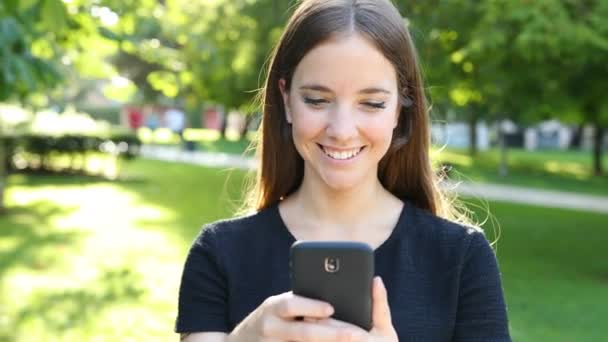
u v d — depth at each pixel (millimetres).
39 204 14805
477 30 8070
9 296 6977
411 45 1662
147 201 15266
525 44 7293
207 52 8258
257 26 12594
